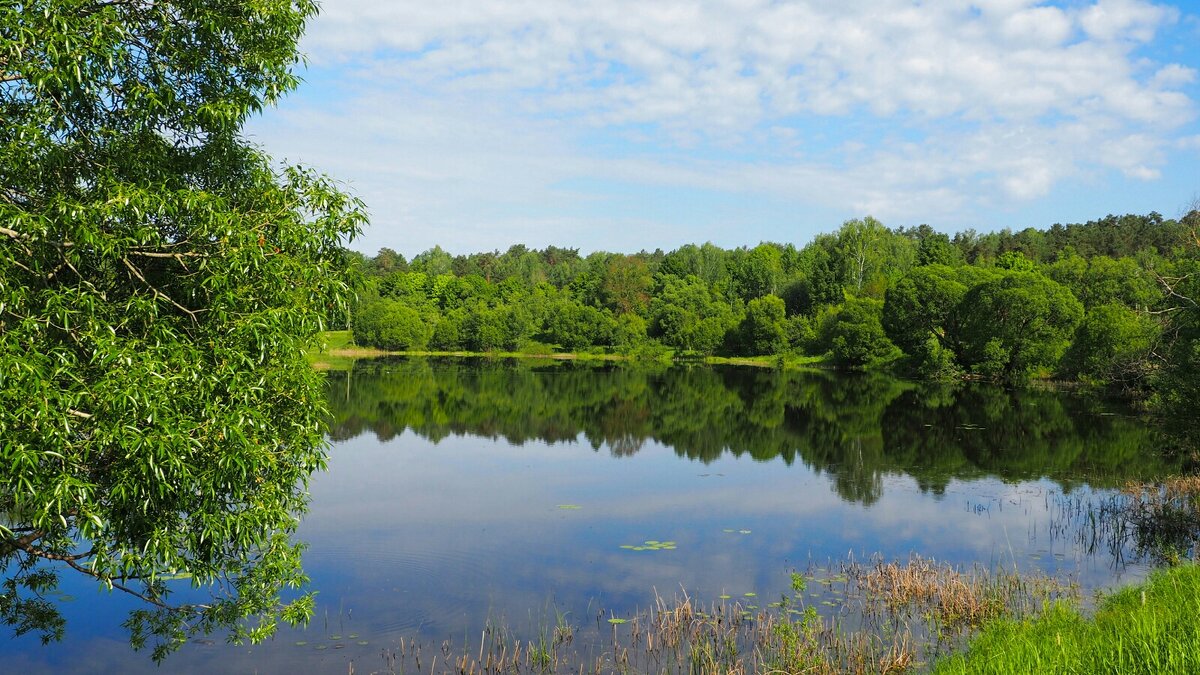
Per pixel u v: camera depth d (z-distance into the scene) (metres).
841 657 10.90
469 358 96.56
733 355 97.81
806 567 15.66
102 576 7.95
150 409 7.14
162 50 8.54
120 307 8.10
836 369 79.88
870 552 16.73
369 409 42.78
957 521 19.55
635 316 104.69
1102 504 20.78
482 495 22.56
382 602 13.52
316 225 8.78
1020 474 25.64
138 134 8.48
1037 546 16.94
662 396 52.31
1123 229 119.12
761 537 18.11
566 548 17.08
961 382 62.16
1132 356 44.47
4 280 6.86
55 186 8.05
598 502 21.77
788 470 26.92
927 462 28.19
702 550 16.95
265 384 8.61
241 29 8.78
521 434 35.03
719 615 12.62
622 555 16.50
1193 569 11.70
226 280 7.90
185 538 8.45
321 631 12.16
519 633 12.13
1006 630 10.47
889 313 70.06
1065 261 71.81
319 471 26.08
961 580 13.90
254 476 8.88
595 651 11.41
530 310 107.44
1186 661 7.07
